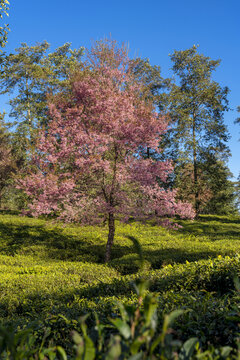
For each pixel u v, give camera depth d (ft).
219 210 99.91
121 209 36.27
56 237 46.29
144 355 2.84
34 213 35.19
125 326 2.99
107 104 36.63
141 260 3.93
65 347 8.34
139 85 44.80
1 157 88.94
